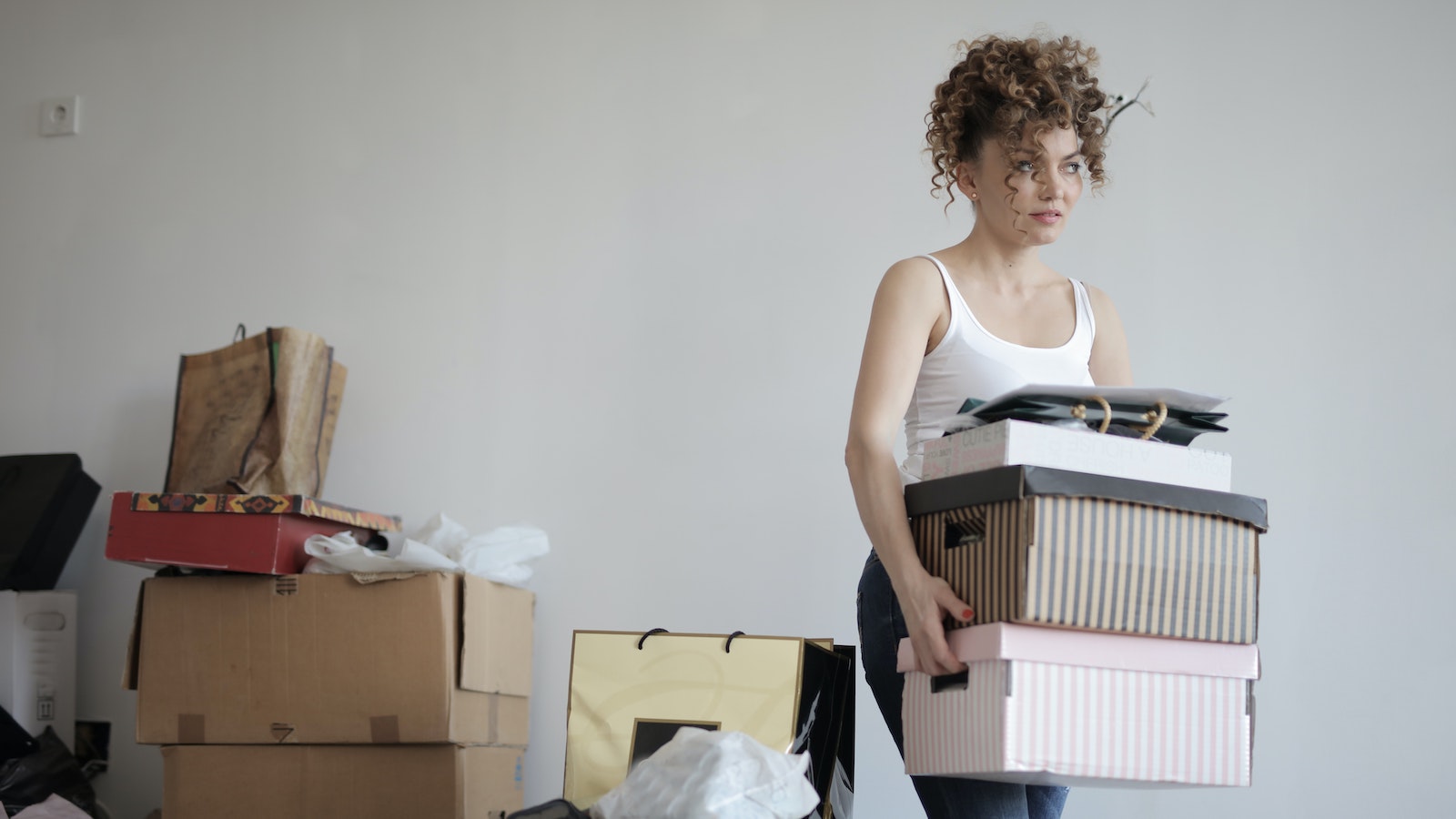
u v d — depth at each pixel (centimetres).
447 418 300
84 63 342
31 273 336
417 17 321
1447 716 238
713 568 277
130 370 325
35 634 291
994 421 120
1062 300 149
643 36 304
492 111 311
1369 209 257
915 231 279
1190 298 262
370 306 311
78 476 304
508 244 304
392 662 234
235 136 329
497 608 256
